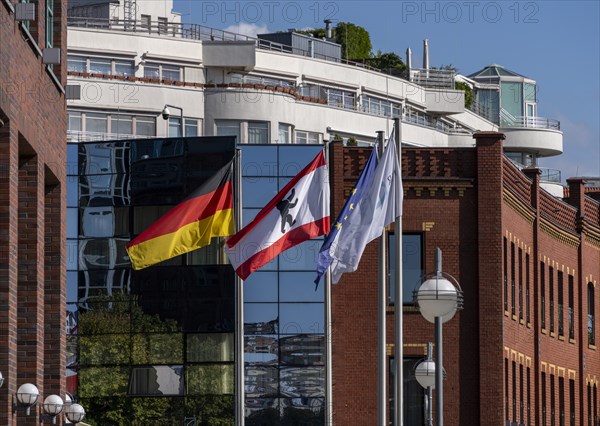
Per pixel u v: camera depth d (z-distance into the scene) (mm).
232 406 99688
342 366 99562
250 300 100312
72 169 102125
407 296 100125
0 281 51469
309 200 84500
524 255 109875
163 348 100438
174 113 163125
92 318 101250
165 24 175625
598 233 131750
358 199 70875
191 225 91875
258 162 100188
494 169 100562
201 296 100312
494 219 100375
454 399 99812
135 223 101375
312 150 100375
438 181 100312
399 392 70938
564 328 122062
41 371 57375
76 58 166250
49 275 63031
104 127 162375
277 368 99812
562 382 121938
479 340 99938
